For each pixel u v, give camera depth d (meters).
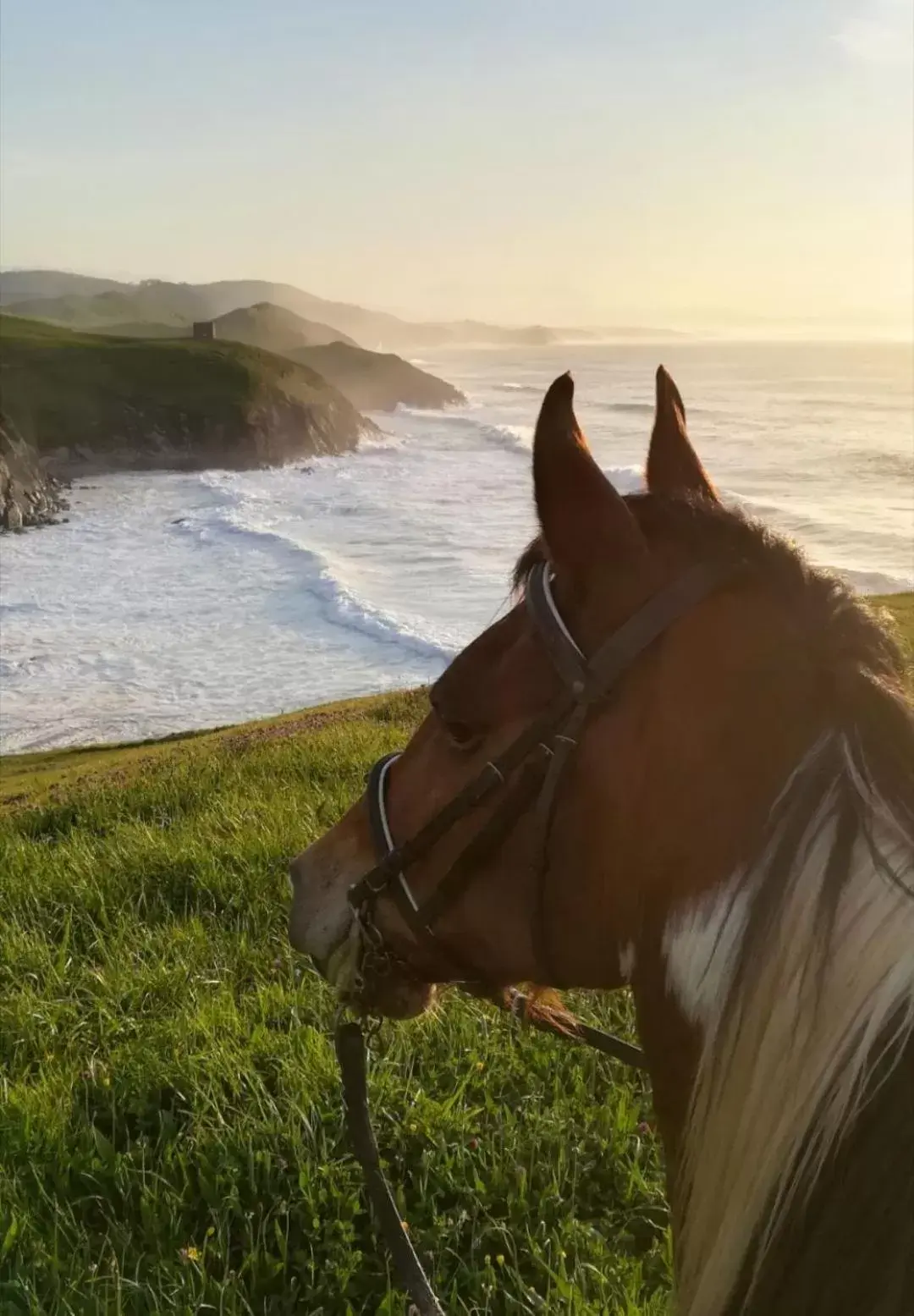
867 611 1.44
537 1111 3.31
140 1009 4.38
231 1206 2.84
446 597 44.59
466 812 1.61
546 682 1.54
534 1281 2.64
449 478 88.75
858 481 82.12
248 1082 3.46
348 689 31.27
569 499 1.48
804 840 1.28
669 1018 1.48
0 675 33.97
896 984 1.20
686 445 1.81
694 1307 1.31
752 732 1.36
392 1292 2.46
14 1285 2.52
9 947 5.10
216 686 32.25
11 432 78.94
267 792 8.80
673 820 1.40
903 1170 1.17
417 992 2.01
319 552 53.44
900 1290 1.13
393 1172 3.08
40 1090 3.55
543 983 1.73
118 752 22.25
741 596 1.43
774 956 1.27
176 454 96.88
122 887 6.00
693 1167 1.41
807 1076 1.23
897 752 1.27
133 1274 2.66
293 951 4.78
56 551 57.91
